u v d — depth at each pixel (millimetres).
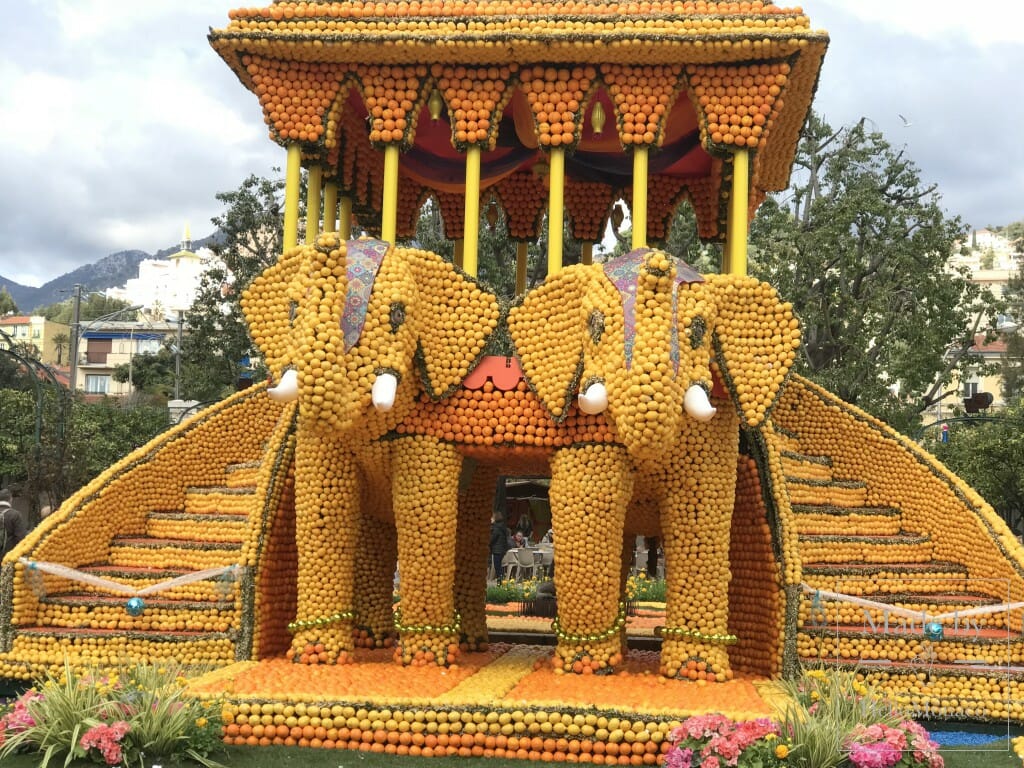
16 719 6961
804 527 10422
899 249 23281
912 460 11039
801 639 9266
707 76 9164
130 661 8789
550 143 9266
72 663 9312
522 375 8930
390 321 8383
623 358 7922
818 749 6465
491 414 8930
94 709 6980
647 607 14711
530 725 7168
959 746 7918
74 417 24906
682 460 8836
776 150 12023
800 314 22875
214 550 10531
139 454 11328
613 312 8094
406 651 9078
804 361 22938
